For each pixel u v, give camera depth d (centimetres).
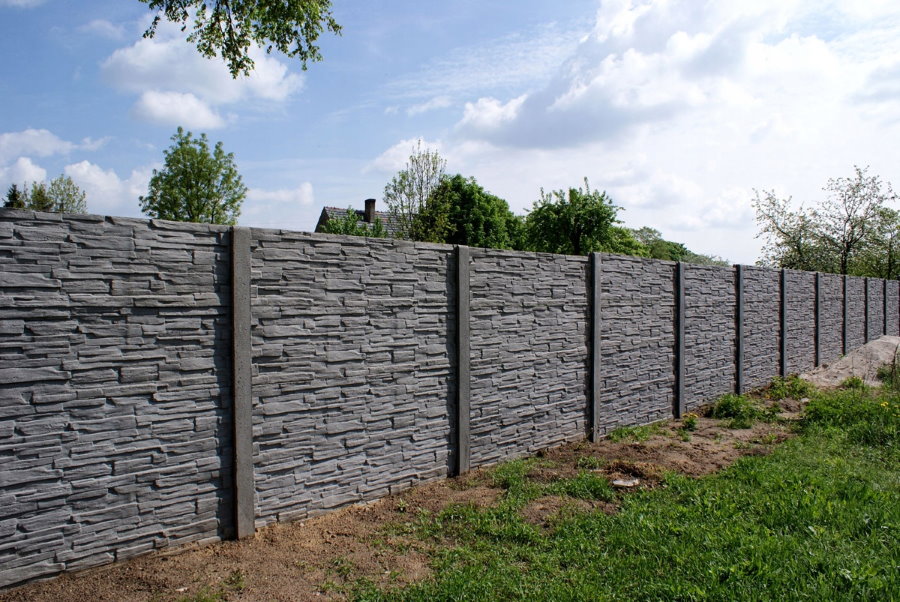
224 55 1121
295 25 1098
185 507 410
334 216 2181
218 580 375
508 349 646
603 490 543
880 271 2305
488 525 469
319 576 387
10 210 338
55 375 355
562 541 439
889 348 1471
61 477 359
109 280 373
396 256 535
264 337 446
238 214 1989
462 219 2553
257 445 444
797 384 1121
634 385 833
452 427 591
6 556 341
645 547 428
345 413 500
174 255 401
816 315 1384
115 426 379
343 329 496
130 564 385
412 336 551
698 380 973
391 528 467
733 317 1074
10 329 339
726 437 797
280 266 454
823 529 447
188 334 408
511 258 648
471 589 362
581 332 744
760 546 415
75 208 2555
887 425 775
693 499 524
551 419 705
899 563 395
